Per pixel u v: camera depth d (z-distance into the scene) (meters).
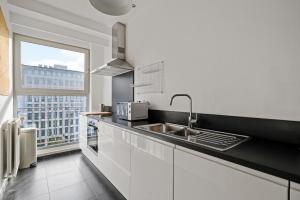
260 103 1.22
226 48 1.42
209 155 0.92
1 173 1.79
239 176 0.78
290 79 1.08
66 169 2.54
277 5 1.13
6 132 1.86
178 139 1.13
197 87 1.68
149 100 2.34
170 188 1.15
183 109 1.84
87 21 2.91
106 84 3.67
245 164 0.76
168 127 1.86
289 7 1.08
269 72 1.17
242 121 1.32
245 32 1.30
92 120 2.57
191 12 1.73
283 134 1.09
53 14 2.53
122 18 2.84
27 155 2.56
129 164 1.61
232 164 0.82
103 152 2.17
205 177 0.93
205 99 1.60
